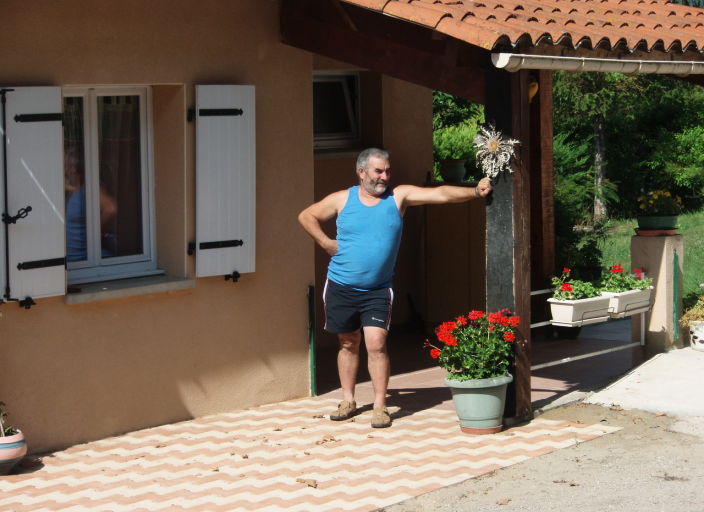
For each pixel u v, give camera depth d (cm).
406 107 1179
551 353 1041
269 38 856
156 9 780
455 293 1137
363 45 810
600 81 1961
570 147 1542
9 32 705
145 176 820
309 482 659
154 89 814
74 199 779
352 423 805
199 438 773
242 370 858
